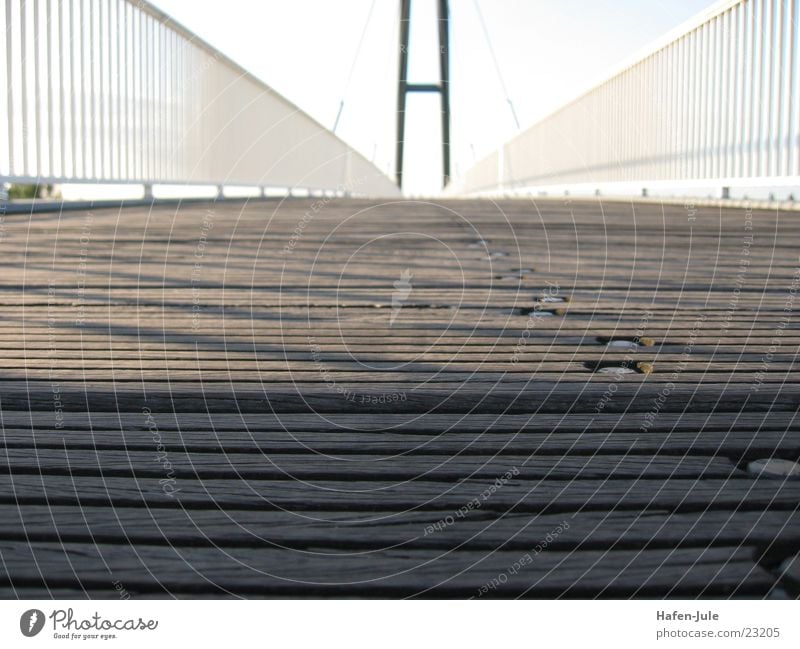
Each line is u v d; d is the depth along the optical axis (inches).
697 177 276.7
